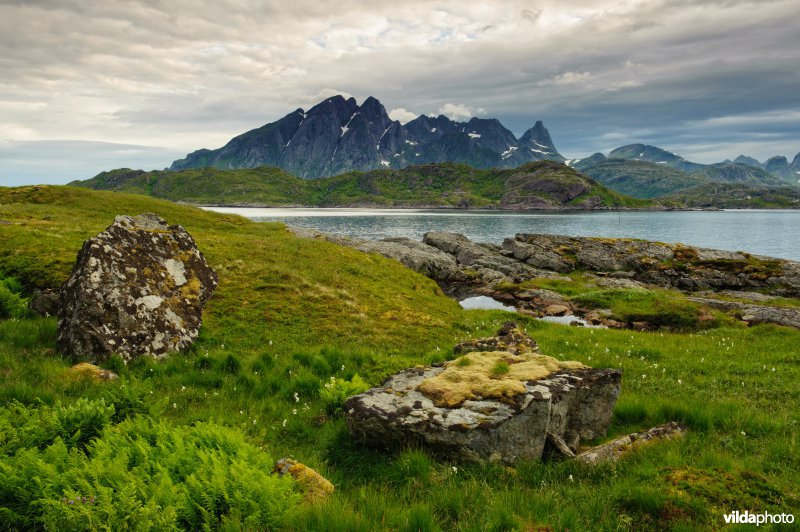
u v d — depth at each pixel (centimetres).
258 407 1180
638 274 5769
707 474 771
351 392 1188
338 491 754
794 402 1363
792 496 707
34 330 1498
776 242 12112
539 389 987
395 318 2425
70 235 2752
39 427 739
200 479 621
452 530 661
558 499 739
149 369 1346
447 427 890
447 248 7512
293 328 2034
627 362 1828
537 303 4206
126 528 512
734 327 3066
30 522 536
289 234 5425
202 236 3534
